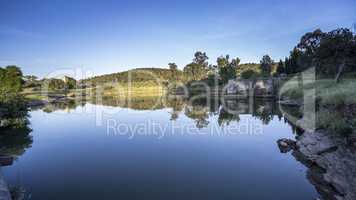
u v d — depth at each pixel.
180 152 15.37
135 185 10.59
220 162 13.41
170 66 114.31
